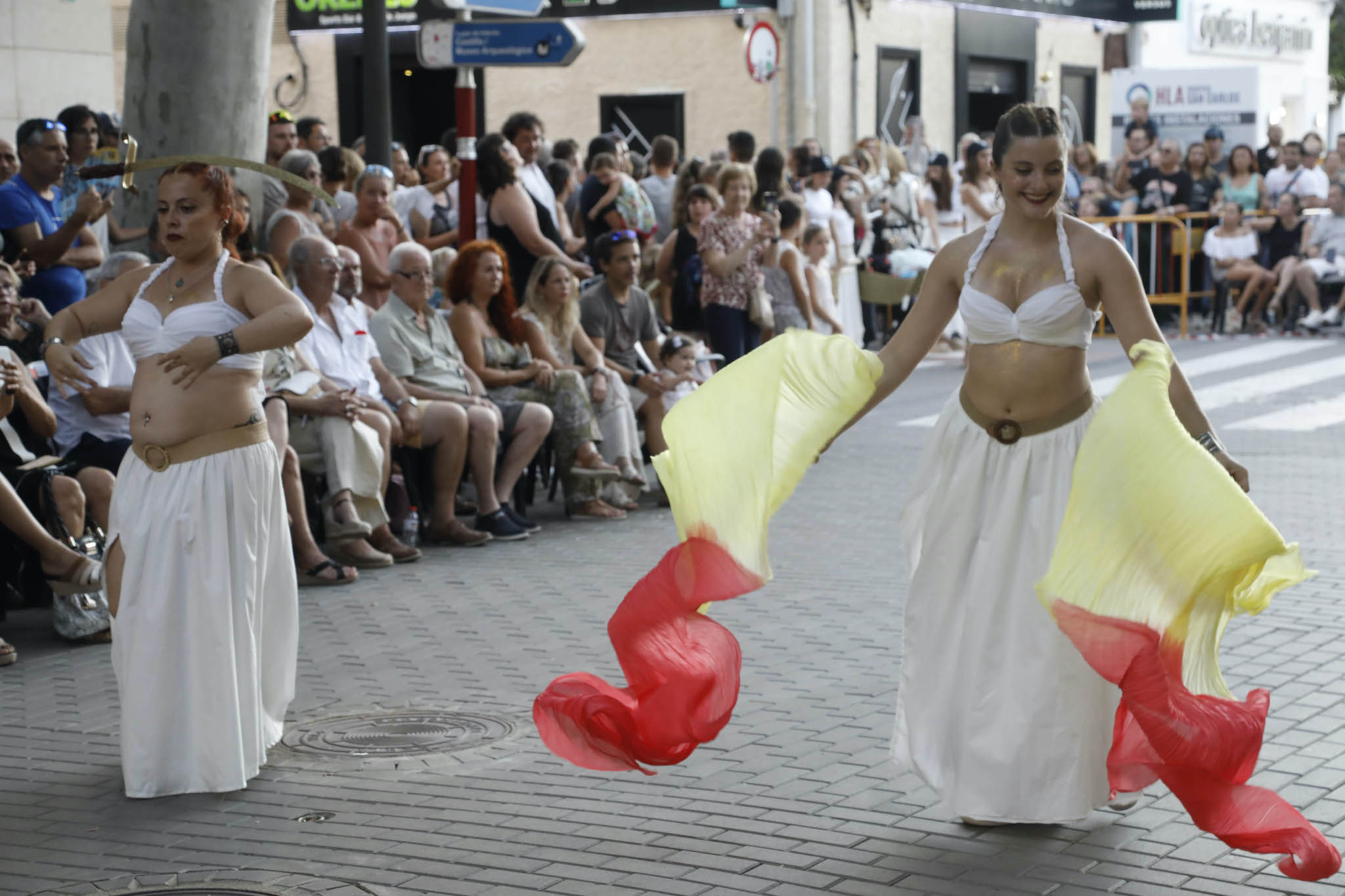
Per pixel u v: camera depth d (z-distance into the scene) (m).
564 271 9.60
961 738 4.34
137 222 10.29
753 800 4.69
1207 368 16.00
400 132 24.75
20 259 8.30
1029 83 26.42
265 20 10.42
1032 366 4.30
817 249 13.64
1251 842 3.73
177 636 4.84
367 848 4.38
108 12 12.96
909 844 4.33
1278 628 6.52
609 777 4.92
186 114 10.18
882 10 22.98
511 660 6.34
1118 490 3.79
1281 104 33.22
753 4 21.88
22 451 6.88
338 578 7.77
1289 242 19.62
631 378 10.02
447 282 9.41
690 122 22.73
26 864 4.31
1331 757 4.92
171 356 4.77
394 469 8.76
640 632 3.87
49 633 6.96
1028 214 4.29
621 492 9.80
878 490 10.12
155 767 4.84
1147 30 28.88
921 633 4.46
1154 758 4.14
